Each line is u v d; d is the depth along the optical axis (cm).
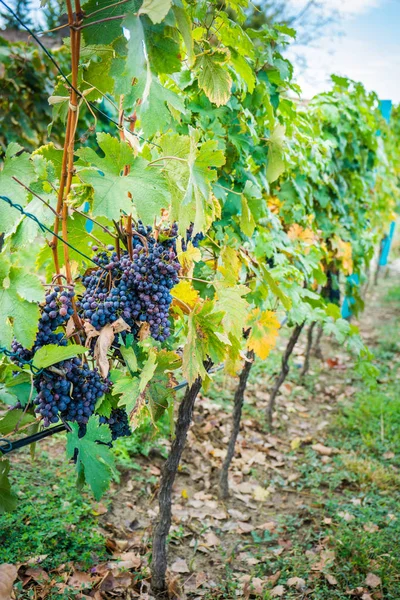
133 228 192
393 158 806
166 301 175
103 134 154
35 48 438
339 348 707
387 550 333
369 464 433
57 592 261
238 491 394
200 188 170
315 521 363
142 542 319
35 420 167
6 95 429
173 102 154
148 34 140
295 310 335
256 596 296
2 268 148
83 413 160
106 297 170
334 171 470
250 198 266
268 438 470
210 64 196
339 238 478
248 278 309
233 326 215
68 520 308
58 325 159
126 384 171
